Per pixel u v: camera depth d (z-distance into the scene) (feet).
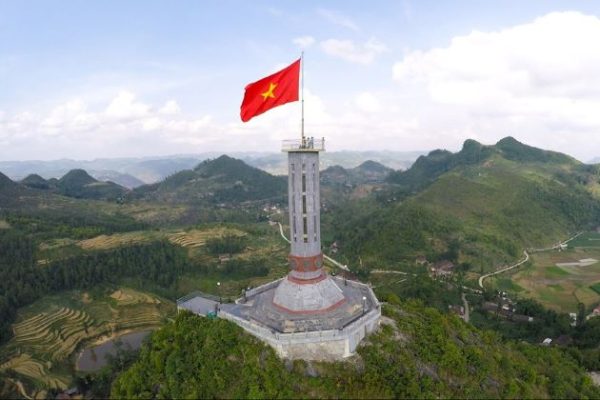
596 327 314.14
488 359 175.63
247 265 492.54
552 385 190.08
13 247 439.63
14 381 248.93
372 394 137.69
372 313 165.37
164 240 520.42
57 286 391.24
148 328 344.69
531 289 448.65
